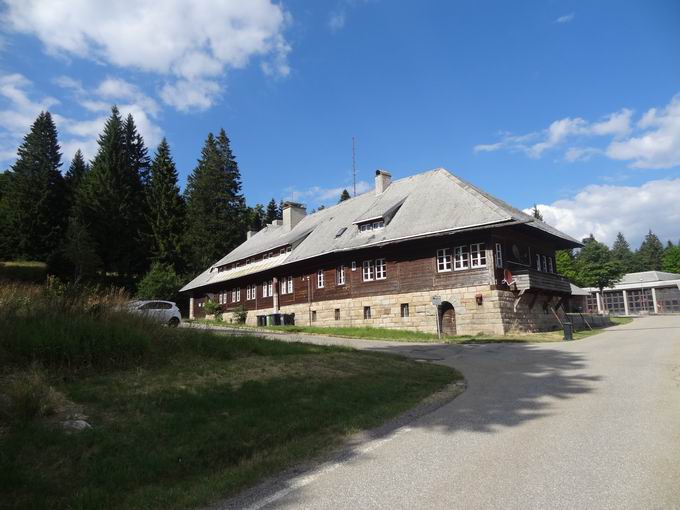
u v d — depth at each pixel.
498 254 27.25
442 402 9.67
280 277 40.12
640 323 35.09
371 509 4.70
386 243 29.39
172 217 60.28
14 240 56.88
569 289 32.53
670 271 88.38
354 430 7.76
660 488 4.88
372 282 31.44
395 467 5.91
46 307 11.47
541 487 5.03
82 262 46.59
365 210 35.62
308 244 37.94
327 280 34.84
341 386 10.60
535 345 20.14
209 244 62.53
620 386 10.20
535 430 7.20
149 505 5.11
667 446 6.14
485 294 26.33
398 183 36.69
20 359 9.09
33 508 4.94
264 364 12.12
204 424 7.56
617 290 61.91
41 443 6.22
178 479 6.02
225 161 68.31
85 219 55.16
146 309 13.73
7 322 9.91
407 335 25.58
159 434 7.03
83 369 9.67
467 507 4.63
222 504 5.09
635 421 7.36
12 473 5.40
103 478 5.69
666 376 10.99
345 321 32.88
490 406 9.02
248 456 6.77
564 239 33.22
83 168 72.00
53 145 62.97
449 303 27.69
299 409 8.73
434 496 4.94
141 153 66.00
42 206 58.97
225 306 49.59
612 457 5.84
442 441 6.91
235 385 9.80
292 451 6.76
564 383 10.91
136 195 61.16
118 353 10.49
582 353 16.30
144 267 59.91
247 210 75.56
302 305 37.06
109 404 7.89
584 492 4.85
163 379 9.66
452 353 18.02
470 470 5.65
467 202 28.45
